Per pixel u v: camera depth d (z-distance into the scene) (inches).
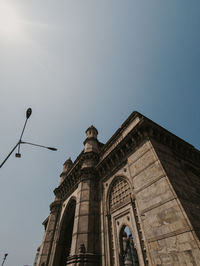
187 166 504.7
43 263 703.1
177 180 374.9
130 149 529.3
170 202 322.3
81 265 434.0
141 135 488.7
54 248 735.1
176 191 330.0
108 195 571.8
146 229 352.2
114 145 653.3
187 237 266.4
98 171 692.7
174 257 273.0
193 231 261.6
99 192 635.5
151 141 452.1
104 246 478.6
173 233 291.1
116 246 447.8
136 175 451.8
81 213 574.2
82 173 709.3
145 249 345.4
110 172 612.1
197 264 237.9
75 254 470.3
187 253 257.0
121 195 506.9
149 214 358.6
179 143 542.3
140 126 489.1
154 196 365.1
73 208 835.4
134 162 483.2
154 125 496.4
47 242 783.7
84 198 617.6
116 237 462.3
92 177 689.0
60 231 781.9
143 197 395.2
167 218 314.5
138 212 399.5
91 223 542.6
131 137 524.1
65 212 831.7
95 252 478.9
